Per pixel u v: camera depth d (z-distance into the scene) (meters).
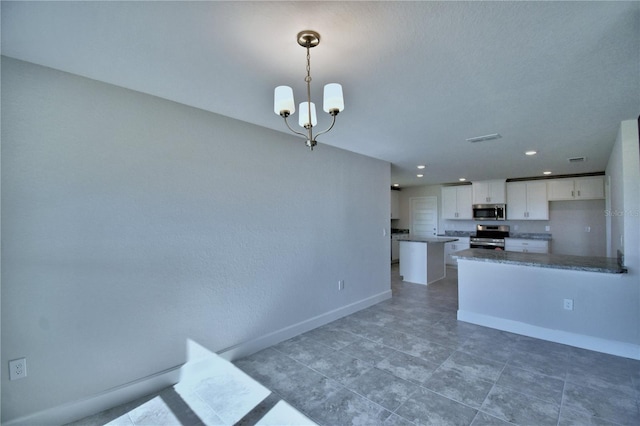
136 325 2.20
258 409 2.08
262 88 2.13
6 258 1.74
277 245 3.15
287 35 1.51
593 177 5.93
